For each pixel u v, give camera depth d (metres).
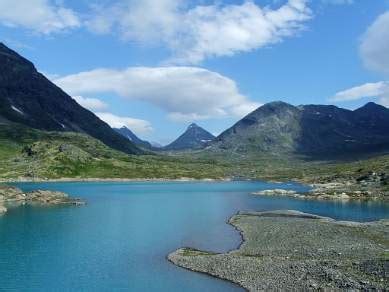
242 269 60.94
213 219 118.19
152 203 163.62
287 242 80.12
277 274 56.75
